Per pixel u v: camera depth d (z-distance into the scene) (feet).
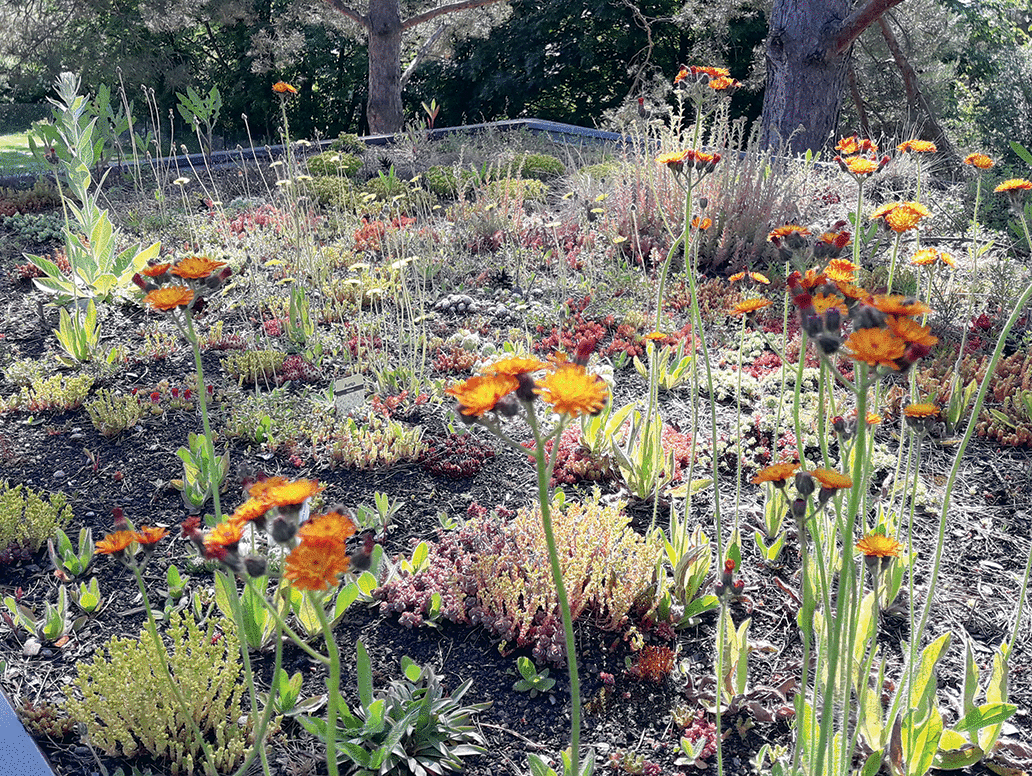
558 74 75.41
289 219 26.30
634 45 72.79
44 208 30.66
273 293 22.59
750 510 13.28
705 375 17.63
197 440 13.51
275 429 15.46
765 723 9.52
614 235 24.86
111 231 21.50
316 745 9.22
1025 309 19.89
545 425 15.75
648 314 20.86
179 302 8.07
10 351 19.15
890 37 46.29
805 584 6.67
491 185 29.89
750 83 64.49
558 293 22.47
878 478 14.07
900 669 10.27
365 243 25.86
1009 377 16.55
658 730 9.52
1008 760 8.98
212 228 27.04
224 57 85.05
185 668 9.19
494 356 17.31
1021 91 46.55
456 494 13.84
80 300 21.39
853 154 13.52
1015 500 13.66
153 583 11.84
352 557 5.34
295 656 10.53
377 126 59.26
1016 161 43.45
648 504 13.41
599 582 11.15
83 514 13.38
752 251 23.89
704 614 11.28
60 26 70.38
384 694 9.66
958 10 65.41
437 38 64.39
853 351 5.64
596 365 17.85
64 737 9.37
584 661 10.42
